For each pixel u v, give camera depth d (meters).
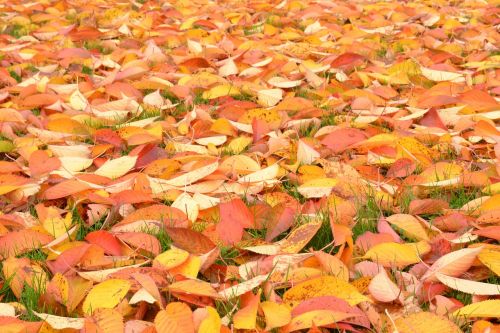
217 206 1.16
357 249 1.05
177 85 1.63
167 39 2.28
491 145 1.34
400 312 0.93
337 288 0.94
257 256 1.06
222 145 1.44
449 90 1.61
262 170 1.22
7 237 1.07
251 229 1.14
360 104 1.55
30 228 1.10
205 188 1.20
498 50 2.10
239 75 1.82
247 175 1.21
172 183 1.20
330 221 1.06
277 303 0.93
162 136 1.46
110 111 1.52
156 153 1.33
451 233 1.07
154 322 0.90
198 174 1.19
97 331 0.89
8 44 2.27
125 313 0.95
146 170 1.26
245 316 0.90
